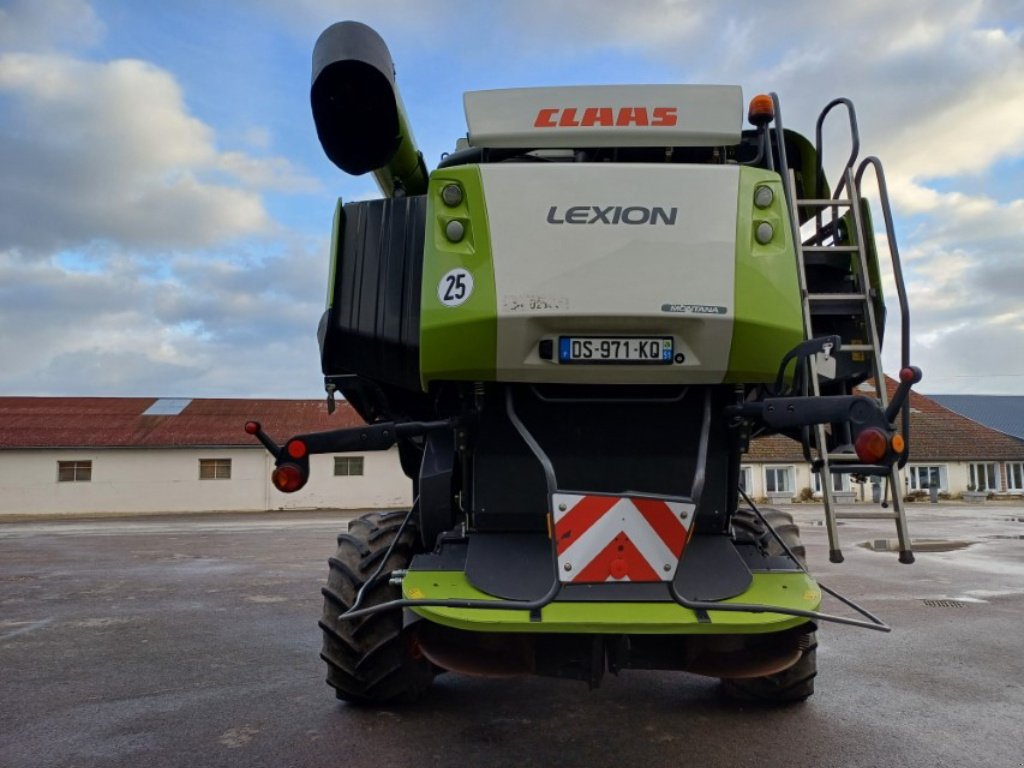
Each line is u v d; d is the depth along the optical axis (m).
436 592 3.47
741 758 3.94
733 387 3.67
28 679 5.56
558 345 3.41
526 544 3.78
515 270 3.36
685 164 3.59
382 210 4.35
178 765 3.87
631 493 3.25
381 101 4.28
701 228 3.41
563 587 3.33
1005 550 14.89
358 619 4.38
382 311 4.26
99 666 5.93
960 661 6.04
